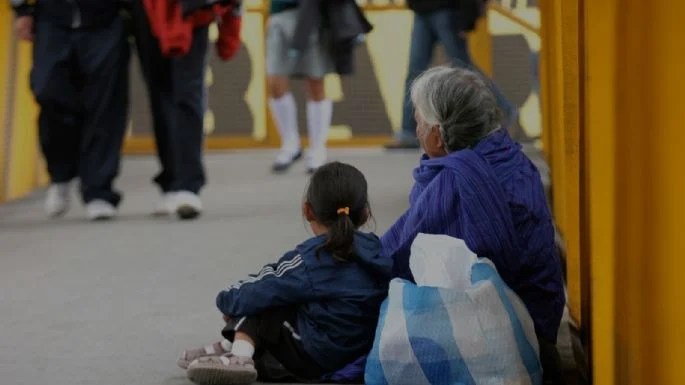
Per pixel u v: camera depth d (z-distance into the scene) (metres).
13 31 24.58
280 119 26.98
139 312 13.47
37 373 11.09
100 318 13.23
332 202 10.17
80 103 20.36
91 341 12.23
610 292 9.12
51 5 19.69
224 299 10.27
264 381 10.30
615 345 9.14
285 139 27.08
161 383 10.63
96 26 19.83
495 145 10.27
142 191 24.59
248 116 32.16
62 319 13.23
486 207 9.92
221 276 15.37
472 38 30.48
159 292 14.50
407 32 31.47
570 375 10.56
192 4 18.89
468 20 27.22
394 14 31.48
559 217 15.32
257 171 27.20
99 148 20.45
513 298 9.51
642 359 8.49
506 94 30.53
